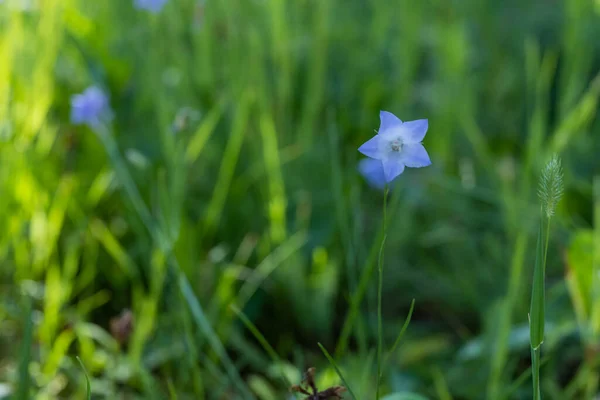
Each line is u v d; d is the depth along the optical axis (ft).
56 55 2.95
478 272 2.77
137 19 3.57
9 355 2.33
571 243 2.27
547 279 2.73
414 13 3.69
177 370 2.36
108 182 2.67
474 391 2.28
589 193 2.95
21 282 2.40
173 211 2.38
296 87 3.51
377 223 2.92
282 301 2.66
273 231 2.62
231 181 2.94
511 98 3.93
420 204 3.09
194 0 3.29
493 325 2.30
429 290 2.77
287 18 3.45
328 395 1.84
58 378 2.32
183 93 3.10
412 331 2.58
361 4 4.39
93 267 2.61
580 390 2.34
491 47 4.18
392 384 2.24
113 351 2.35
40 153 2.66
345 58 3.78
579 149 3.21
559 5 4.44
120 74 3.16
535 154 2.86
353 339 2.58
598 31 3.74
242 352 2.46
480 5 4.28
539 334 1.59
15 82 2.70
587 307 2.26
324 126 3.48
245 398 2.12
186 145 2.83
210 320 2.36
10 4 2.80
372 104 3.50
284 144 3.08
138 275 2.65
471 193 3.04
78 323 2.30
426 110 3.68
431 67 3.98
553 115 3.80
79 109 2.47
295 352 2.47
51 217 2.50
